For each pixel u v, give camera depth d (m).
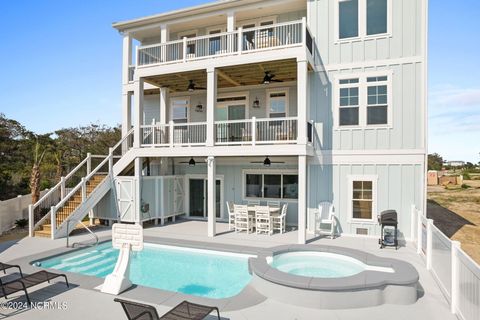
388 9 10.79
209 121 11.40
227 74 12.58
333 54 11.45
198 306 4.91
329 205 11.38
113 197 13.19
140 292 6.24
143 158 14.14
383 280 5.85
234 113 14.58
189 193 15.48
